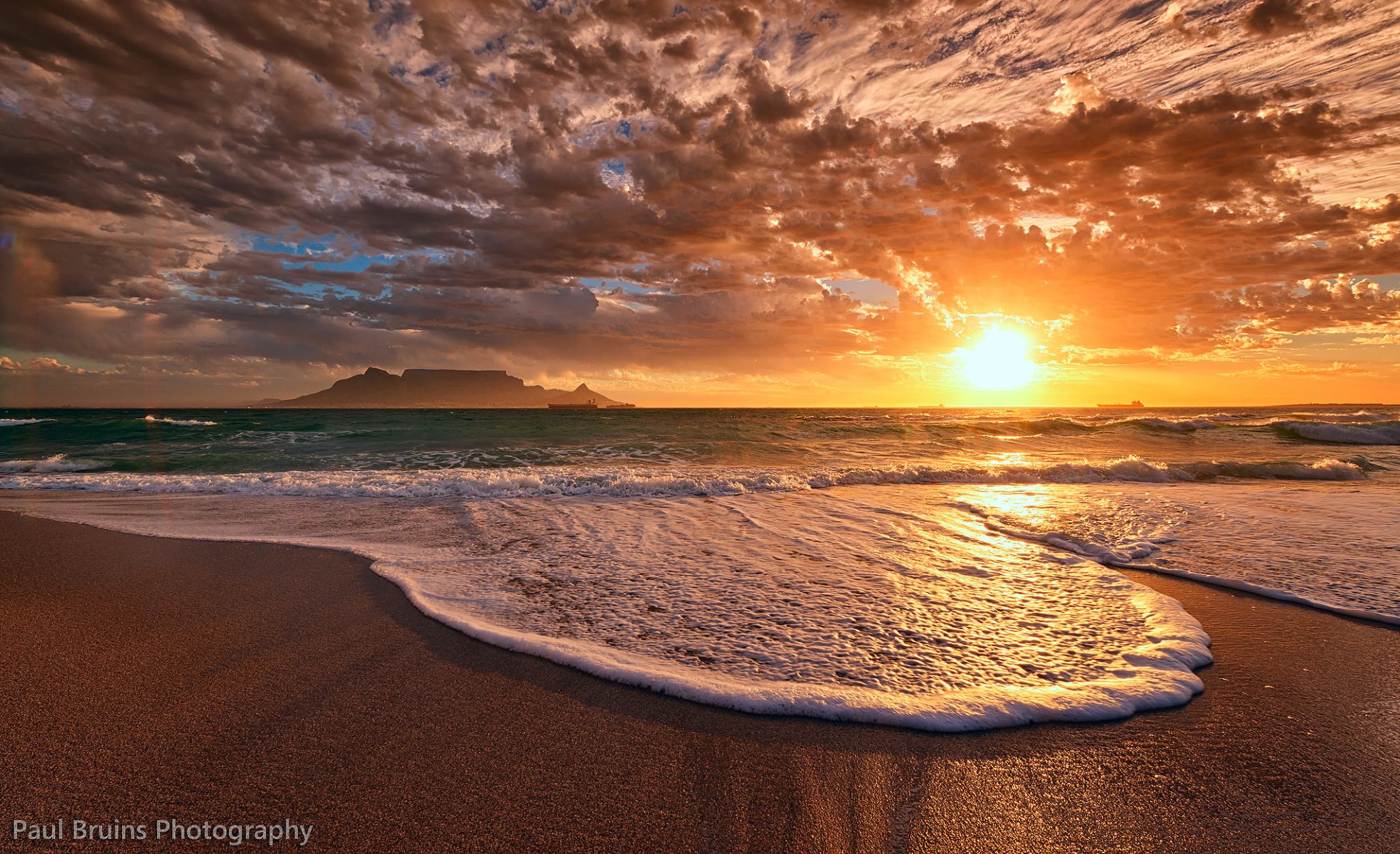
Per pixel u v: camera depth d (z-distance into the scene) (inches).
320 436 918.4
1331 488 455.5
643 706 125.3
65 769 99.0
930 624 174.1
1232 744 113.7
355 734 112.2
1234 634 173.2
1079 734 116.4
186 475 488.7
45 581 206.8
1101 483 501.0
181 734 110.5
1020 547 271.0
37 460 609.0
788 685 133.0
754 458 691.4
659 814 91.2
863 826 89.8
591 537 291.1
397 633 164.7
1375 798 97.1
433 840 85.0
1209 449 779.4
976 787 99.5
